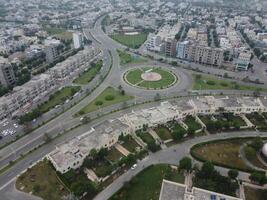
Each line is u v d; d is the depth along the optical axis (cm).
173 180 19488
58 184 19312
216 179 18800
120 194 18400
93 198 18212
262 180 18562
